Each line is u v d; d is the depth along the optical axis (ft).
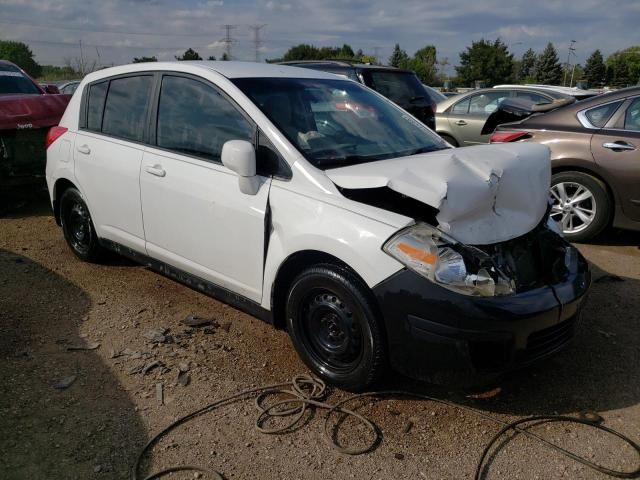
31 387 10.93
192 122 13.05
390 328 9.80
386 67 31.12
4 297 14.92
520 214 10.81
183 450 9.37
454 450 9.46
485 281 9.39
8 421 9.93
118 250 15.55
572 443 9.65
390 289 9.62
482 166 10.30
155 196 13.52
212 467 9.01
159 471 8.88
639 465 9.14
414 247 9.54
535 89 33.76
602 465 9.16
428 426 10.05
